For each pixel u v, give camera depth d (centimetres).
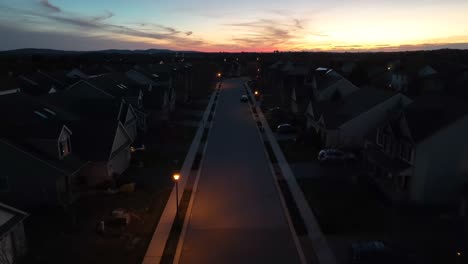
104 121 3162
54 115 3334
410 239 2017
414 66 10050
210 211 2436
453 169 2447
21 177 2462
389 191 2633
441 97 2938
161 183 2942
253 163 3494
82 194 2702
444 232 2097
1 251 1762
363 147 3744
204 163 3500
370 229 2142
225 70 15938
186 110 6494
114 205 2528
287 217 2320
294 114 5744
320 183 2903
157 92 5384
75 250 1962
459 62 11475
